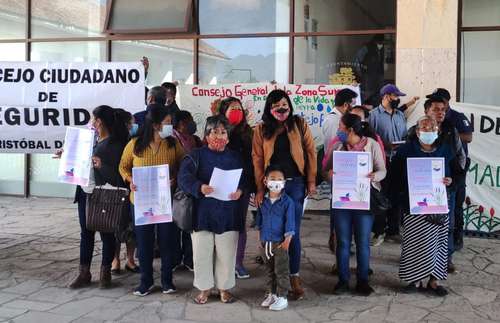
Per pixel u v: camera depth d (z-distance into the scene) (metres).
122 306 4.71
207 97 8.30
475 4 8.45
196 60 9.68
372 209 4.86
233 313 4.55
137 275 5.62
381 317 4.45
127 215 4.94
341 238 4.99
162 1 9.86
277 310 4.61
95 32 10.20
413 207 4.77
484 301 4.83
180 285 5.27
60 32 10.37
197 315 4.50
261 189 4.71
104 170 4.94
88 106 6.43
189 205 4.62
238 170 4.59
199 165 4.62
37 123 6.49
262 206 4.64
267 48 9.38
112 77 6.40
